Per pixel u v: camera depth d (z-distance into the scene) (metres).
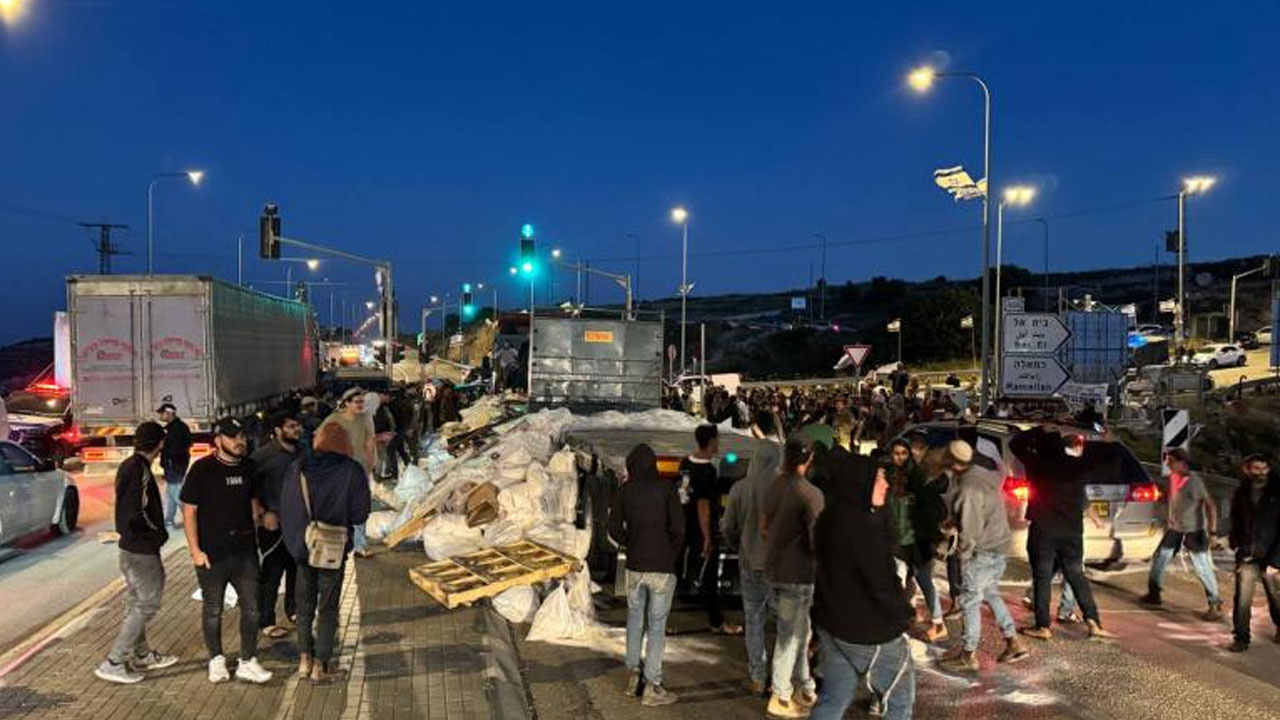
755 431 7.03
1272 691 6.90
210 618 6.55
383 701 6.24
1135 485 10.16
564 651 7.66
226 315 20.84
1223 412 25.42
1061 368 20.91
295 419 7.71
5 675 6.73
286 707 6.14
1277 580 8.13
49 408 25.08
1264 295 97.38
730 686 6.94
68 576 10.32
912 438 8.42
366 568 10.30
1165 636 8.38
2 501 11.10
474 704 6.19
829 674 5.12
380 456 17.98
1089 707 6.55
